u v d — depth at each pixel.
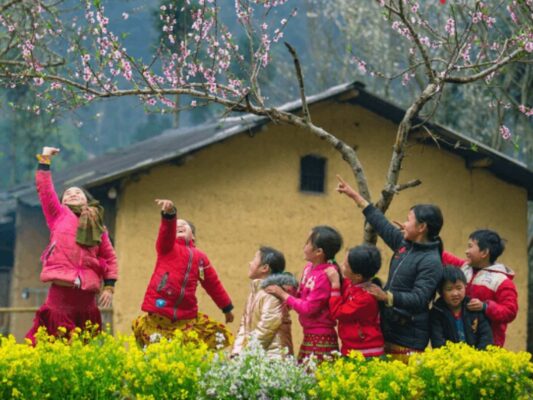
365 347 7.08
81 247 7.55
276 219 15.23
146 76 9.23
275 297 7.50
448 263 8.05
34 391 6.20
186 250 7.98
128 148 22.19
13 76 9.46
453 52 9.35
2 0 12.84
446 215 16.52
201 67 9.61
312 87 32.28
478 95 23.80
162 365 6.34
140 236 14.16
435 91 9.19
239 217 14.97
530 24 9.70
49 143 30.55
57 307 7.54
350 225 15.78
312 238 7.46
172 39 9.72
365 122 15.95
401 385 6.52
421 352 7.18
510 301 7.53
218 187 14.84
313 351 7.33
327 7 30.30
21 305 18.42
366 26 28.75
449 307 7.32
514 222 17.00
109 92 8.97
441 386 6.59
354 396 6.38
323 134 9.35
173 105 9.53
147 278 14.16
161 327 7.85
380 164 16.05
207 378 6.42
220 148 14.88
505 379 6.73
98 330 7.62
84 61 9.05
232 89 9.41
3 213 19.31
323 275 7.30
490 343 7.38
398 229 7.73
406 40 26.06
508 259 16.94
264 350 7.16
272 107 9.37
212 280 8.16
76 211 7.73
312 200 15.51
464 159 16.69
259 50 9.59
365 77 28.95
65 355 6.40
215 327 8.09
